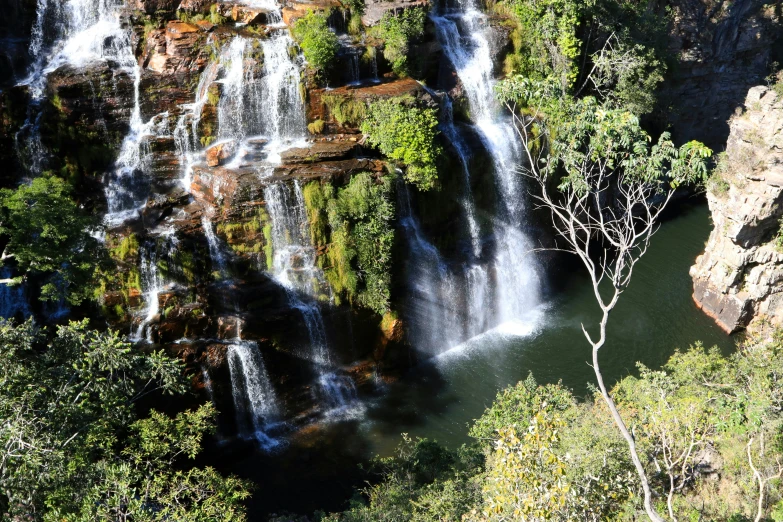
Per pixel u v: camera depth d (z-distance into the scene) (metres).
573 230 22.39
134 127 44.31
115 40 45.59
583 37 56.72
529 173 52.09
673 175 22.22
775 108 47.75
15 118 42.72
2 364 19.91
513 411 33.50
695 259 57.06
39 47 46.25
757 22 66.19
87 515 18.92
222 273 40.22
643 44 57.38
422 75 50.91
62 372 21.25
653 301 52.06
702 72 65.38
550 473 20.95
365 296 42.47
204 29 45.38
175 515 21.11
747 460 28.48
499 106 53.16
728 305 49.31
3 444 18.17
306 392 42.34
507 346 47.94
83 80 42.50
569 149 24.89
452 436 40.28
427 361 46.41
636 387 34.09
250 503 35.81
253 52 44.75
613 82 58.25
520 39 54.81
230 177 40.25
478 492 27.69
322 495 36.47
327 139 45.72
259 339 40.38
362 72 48.47
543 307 51.81
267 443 40.06
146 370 24.80
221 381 39.47
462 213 49.06
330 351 42.94
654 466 27.98
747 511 26.81
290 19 47.41
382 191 42.28
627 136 23.14
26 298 38.44
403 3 49.28
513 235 52.19
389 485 31.95
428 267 46.41
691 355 35.41
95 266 35.09
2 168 42.75
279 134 45.72
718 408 27.06
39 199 31.84
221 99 44.38
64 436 20.16
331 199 41.09
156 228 40.31
